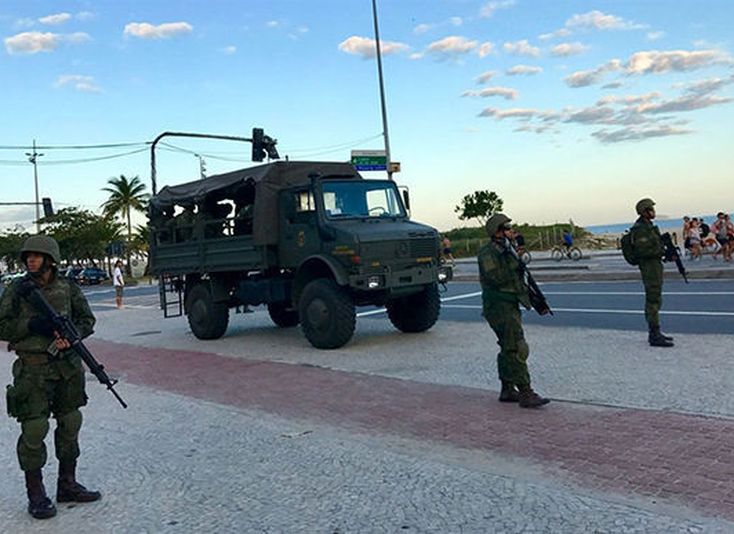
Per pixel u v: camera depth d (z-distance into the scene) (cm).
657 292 912
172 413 759
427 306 1200
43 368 470
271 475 528
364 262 1063
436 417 655
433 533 405
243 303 1330
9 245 8000
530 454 529
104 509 481
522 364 661
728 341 913
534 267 2753
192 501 486
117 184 6962
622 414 612
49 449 647
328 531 418
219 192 1303
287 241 1191
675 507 412
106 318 2116
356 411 703
